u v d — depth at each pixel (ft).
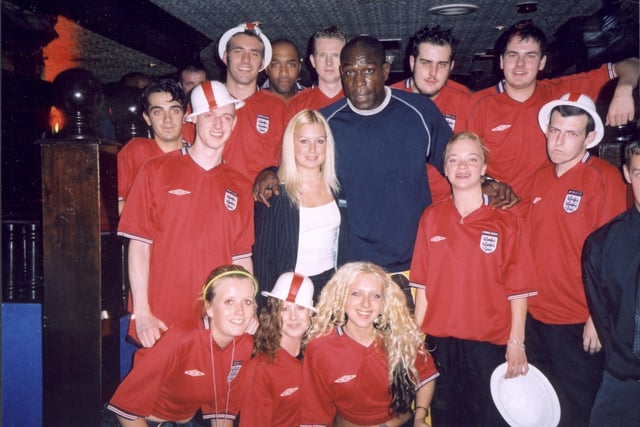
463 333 8.83
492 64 28.78
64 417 9.31
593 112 9.09
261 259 9.31
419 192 9.64
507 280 8.87
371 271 8.62
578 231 9.25
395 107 9.58
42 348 9.32
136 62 25.27
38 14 17.35
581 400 9.36
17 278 10.29
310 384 8.89
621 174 9.31
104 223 9.25
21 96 17.51
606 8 16.38
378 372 8.81
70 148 9.01
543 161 10.43
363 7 18.47
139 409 8.25
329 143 9.19
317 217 9.14
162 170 8.98
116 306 9.71
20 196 17.24
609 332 8.43
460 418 8.98
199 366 8.54
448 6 18.25
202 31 21.57
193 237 8.95
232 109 8.97
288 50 12.35
